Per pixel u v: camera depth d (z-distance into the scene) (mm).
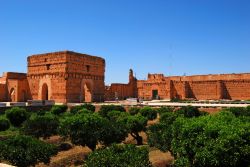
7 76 70875
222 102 53000
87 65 65625
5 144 19016
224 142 12523
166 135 21297
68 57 60469
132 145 16141
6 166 10688
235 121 14766
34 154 18797
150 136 23547
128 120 30156
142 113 40000
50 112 45094
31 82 67625
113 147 15789
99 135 24484
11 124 37688
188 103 52562
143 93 79125
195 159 13297
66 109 48594
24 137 20016
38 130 29938
